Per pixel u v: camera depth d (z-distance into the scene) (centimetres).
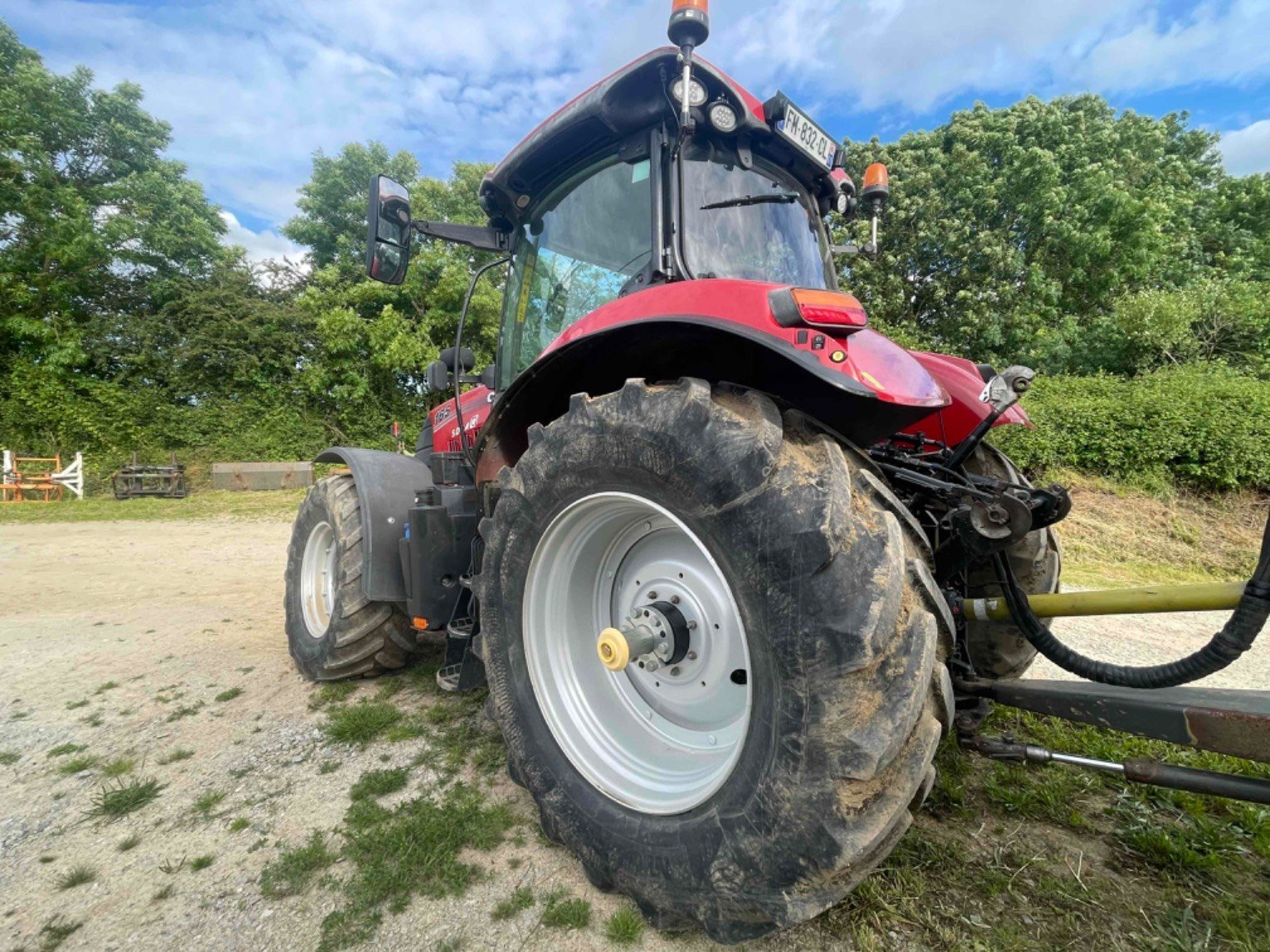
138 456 1684
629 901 179
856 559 137
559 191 275
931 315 1692
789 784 137
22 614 498
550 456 195
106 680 348
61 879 192
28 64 1894
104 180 2034
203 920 175
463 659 274
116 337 1833
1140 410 996
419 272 1819
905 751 136
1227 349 1417
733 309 175
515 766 208
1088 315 1772
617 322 203
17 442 1664
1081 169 1725
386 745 271
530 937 166
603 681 213
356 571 315
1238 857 191
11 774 253
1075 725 271
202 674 354
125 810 226
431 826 209
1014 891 177
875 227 317
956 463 202
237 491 1569
